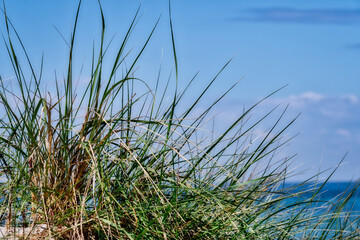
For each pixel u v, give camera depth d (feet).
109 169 9.00
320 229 10.57
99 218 7.88
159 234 8.25
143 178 9.13
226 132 8.96
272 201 9.56
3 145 9.10
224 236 9.11
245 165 9.71
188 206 9.41
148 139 9.25
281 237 10.06
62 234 8.39
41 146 8.63
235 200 9.30
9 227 8.30
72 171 9.01
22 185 8.58
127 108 9.28
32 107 9.12
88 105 8.93
